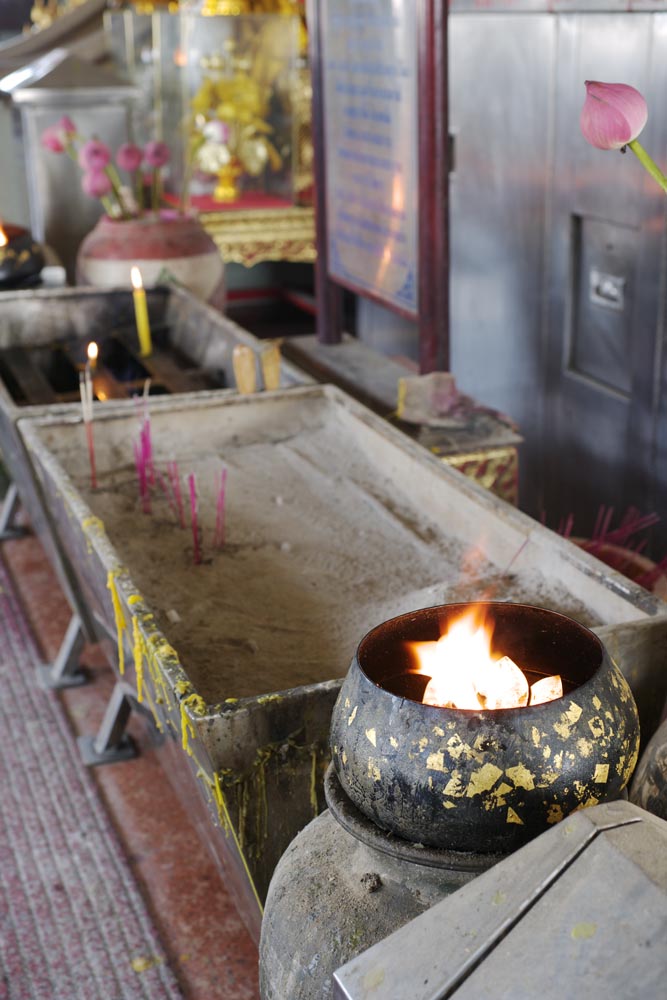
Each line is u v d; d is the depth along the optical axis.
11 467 2.78
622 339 2.79
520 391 3.27
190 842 2.20
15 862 2.13
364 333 4.19
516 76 2.99
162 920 2.00
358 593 1.86
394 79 2.73
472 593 1.77
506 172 3.12
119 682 2.28
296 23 4.98
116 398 2.93
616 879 0.88
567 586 1.72
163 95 5.32
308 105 5.02
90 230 4.57
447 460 2.35
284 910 1.17
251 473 2.33
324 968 1.11
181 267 3.51
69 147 3.75
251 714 1.31
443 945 0.93
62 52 4.67
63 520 2.16
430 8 2.46
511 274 3.19
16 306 3.33
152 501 2.24
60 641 2.95
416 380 2.56
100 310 3.42
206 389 2.95
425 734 1.04
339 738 1.12
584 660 1.20
